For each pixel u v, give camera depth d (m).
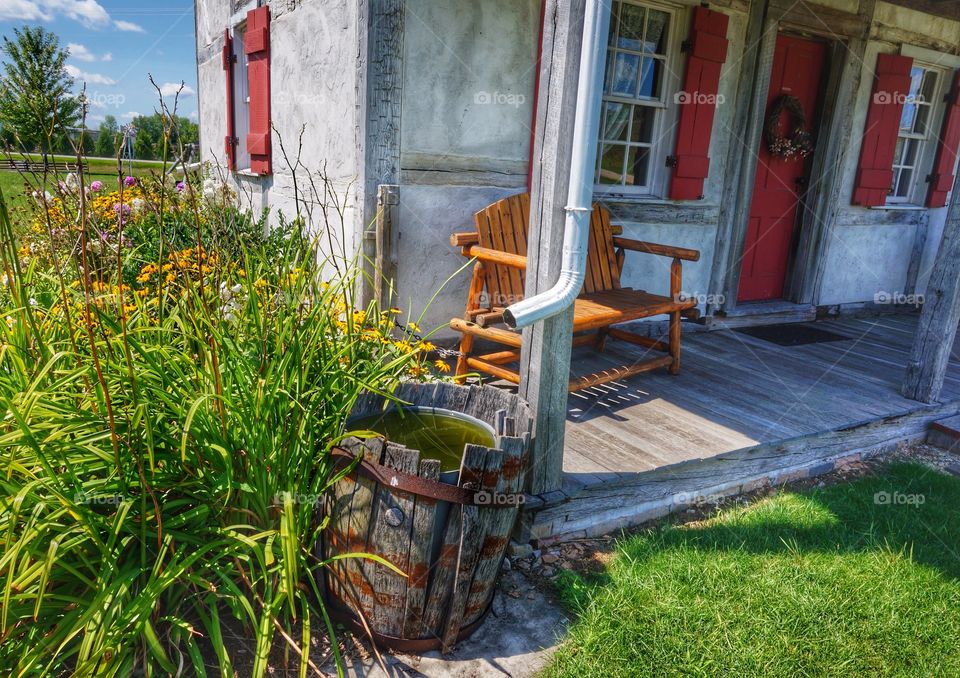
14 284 2.04
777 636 2.27
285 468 2.16
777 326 6.04
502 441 2.10
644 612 2.34
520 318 2.35
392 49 3.74
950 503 3.32
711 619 2.33
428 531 2.03
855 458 3.88
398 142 3.89
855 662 2.19
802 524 3.02
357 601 2.16
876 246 6.64
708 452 3.18
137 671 1.91
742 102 5.25
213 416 2.05
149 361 2.10
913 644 2.28
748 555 2.73
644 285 5.19
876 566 2.70
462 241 3.62
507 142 4.34
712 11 4.75
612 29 4.58
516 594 2.50
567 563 2.71
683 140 4.92
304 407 2.23
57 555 1.74
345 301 2.54
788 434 3.46
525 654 2.21
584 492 2.81
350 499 2.08
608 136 4.83
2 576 1.80
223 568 2.04
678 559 2.66
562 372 2.61
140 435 1.98
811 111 5.86
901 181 6.88
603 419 3.57
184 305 2.28
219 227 2.65
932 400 4.14
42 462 1.72
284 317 2.35
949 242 3.96
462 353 3.76
